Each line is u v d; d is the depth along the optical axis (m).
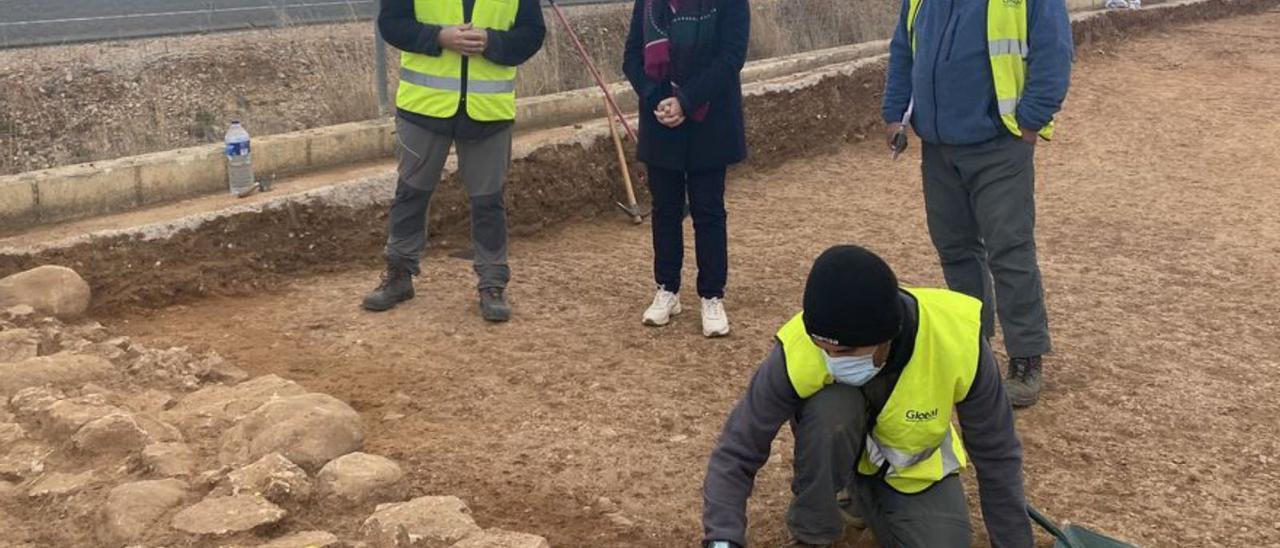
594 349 5.41
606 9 14.73
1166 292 6.30
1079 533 3.65
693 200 5.45
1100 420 4.72
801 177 9.05
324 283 6.39
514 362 5.24
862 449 3.37
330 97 9.94
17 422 4.30
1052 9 4.52
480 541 3.47
